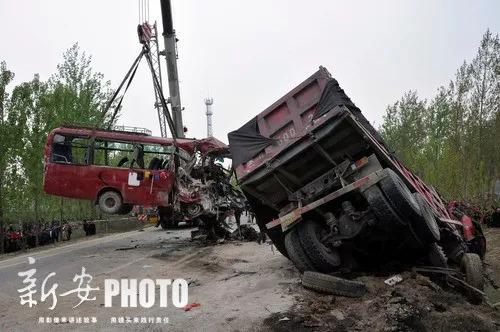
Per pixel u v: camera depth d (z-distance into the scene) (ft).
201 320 19.31
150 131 54.08
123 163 51.72
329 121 22.41
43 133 76.74
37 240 74.13
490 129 68.23
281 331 17.31
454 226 28.53
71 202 102.27
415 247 23.57
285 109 24.99
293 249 24.25
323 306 19.71
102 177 50.52
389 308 18.47
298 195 24.50
